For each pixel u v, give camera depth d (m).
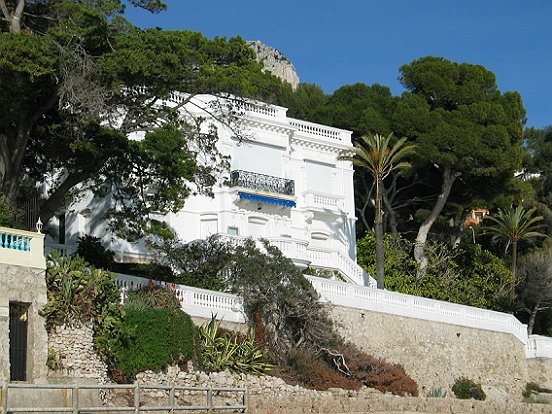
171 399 29.25
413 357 47.78
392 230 67.75
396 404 40.69
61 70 32.66
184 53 35.09
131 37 34.06
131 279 35.91
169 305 35.53
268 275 40.19
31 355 30.20
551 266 64.38
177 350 34.41
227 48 40.16
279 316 40.19
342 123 69.06
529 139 81.62
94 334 32.12
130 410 27.86
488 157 66.12
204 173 39.22
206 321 38.03
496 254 74.31
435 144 66.06
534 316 63.22
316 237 60.50
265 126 58.44
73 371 31.08
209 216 55.44
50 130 35.91
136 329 33.22
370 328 46.06
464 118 67.44
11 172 35.44
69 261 32.22
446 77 69.69
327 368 40.09
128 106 35.81
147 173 37.84
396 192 69.19
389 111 69.19
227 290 40.56
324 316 41.12
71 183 37.16
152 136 35.84
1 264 29.77
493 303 61.31
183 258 43.16
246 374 36.38
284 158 59.25
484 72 70.75
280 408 36.22
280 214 58.44
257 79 39.22
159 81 34.56
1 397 25.45
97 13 33.34
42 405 29.09
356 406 39.09
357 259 62.28
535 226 71.75
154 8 37.47
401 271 61.00
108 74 33.12
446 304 50.50
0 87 33.03
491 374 51.97
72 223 50.22
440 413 42.56
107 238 49.25
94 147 35.09
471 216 84.00
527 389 53.56
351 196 62.81
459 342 50.53
